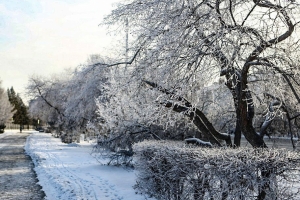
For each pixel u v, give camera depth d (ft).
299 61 24.08
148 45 27.73
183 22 24.64
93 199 29.55
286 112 30.27
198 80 25.89
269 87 27.27
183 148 23.75
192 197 22.13
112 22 30.50
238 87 26.58
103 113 55.31
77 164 56.49
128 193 32.04
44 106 147.33
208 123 31.65
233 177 18.07
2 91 269.03
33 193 33.73
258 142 27.53
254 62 23.71
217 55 23.86
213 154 19.74
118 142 50.67
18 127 369.71
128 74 33.32
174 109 29.66
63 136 131.44
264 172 17.87
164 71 25.79
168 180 25.35
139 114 46.98
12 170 51.03
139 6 28.53
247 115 27.58
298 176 17.33
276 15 22.62
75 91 71.97
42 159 65.21
